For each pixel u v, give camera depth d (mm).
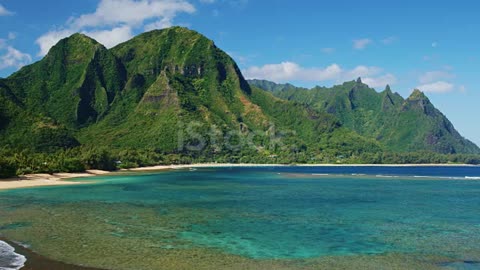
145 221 46531
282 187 101375
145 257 30922
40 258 30047
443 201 69875
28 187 93188
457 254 33125
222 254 32406
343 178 145750
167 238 37719
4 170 111312
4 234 38375
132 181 119062
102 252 32094
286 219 49250
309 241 37406
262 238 38438
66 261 29375
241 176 156500
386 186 106438
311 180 132875
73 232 39656
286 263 30344
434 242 37281
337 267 29500
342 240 37938
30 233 38875
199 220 47844
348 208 59812
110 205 60625
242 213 53688
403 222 47844
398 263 30609
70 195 75438
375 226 45125
